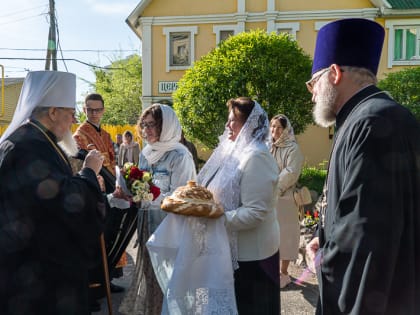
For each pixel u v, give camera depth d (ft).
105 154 14.74
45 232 6.82
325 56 6.61
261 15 50.16
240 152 9.11
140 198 9.98
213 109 35.58
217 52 37.27
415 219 5.52
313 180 34.01
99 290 11.48
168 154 10.70
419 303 5.55
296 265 18.04
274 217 9.34
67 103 7.73
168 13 51.24
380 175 5.34
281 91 35.70
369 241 5.25
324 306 5.94
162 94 51.93
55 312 6.96
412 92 37.55
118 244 11.20
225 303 8.40
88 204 7.11
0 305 6.79
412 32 49.14
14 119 7.52
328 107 6.54
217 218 8.70
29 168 6.71
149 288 10.43
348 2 49.29
